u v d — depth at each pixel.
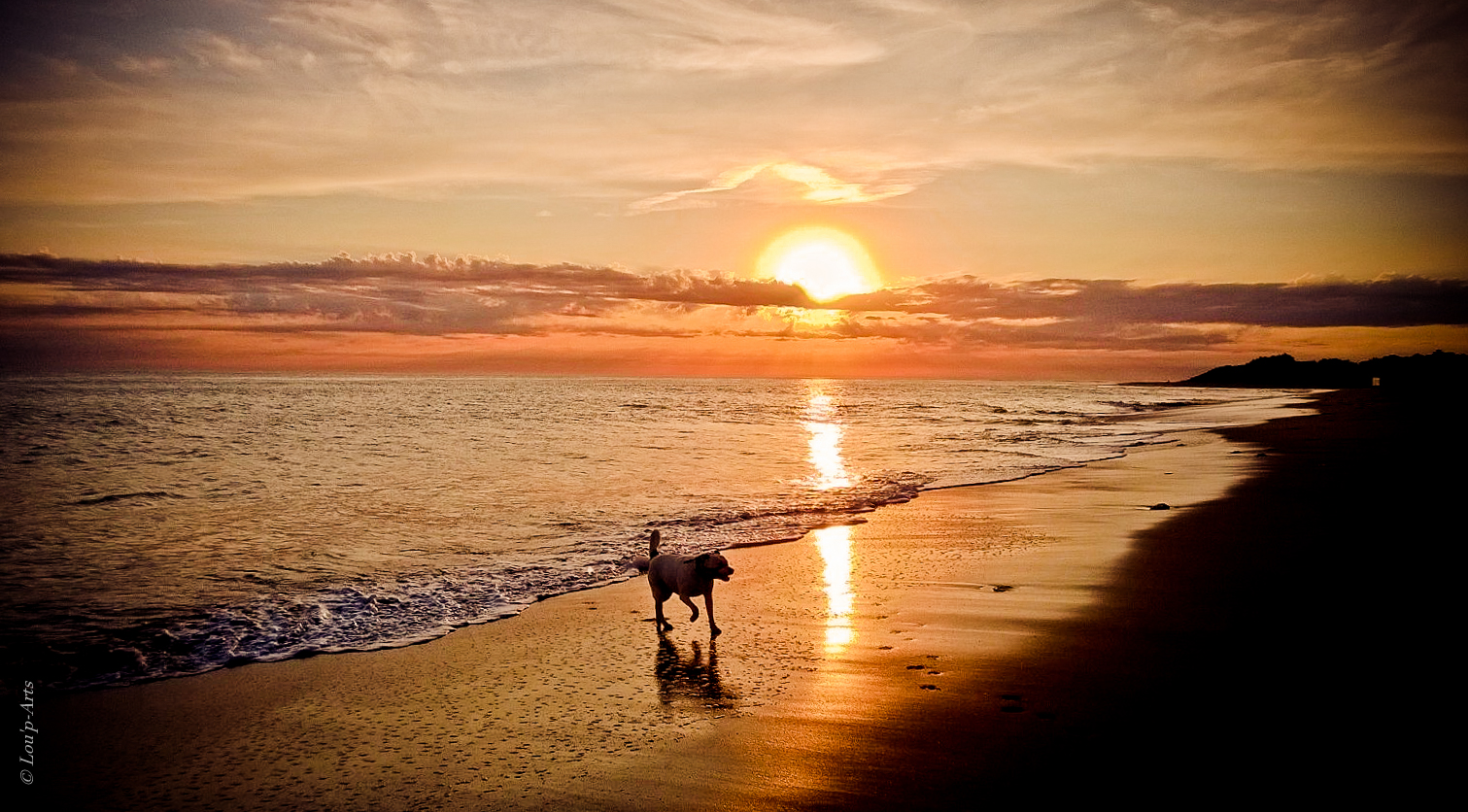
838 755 5.31
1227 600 8.32
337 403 58.88
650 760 5.36
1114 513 14.15
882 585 9.75
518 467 21.30
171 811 4.85
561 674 7.05
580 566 11.01
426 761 5.44
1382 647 6.66
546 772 5.22
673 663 7.26
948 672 6.71
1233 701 5.74
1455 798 4.29
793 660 7.25
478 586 10.02
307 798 4.96
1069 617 8.09
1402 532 11.15
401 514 14.64
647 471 20.83
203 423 38.16
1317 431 31.08
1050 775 4.84
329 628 8.38
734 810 4.66
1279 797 4.40
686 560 8.25
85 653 7.57
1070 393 115.44
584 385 145.88
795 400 79.38
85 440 28.81
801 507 15.54
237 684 6.89
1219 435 31.86
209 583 10.01
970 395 104.38
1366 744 4.97
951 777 4.91
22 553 11.50
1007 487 18.08
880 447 28.52
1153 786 4.63
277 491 17.14
